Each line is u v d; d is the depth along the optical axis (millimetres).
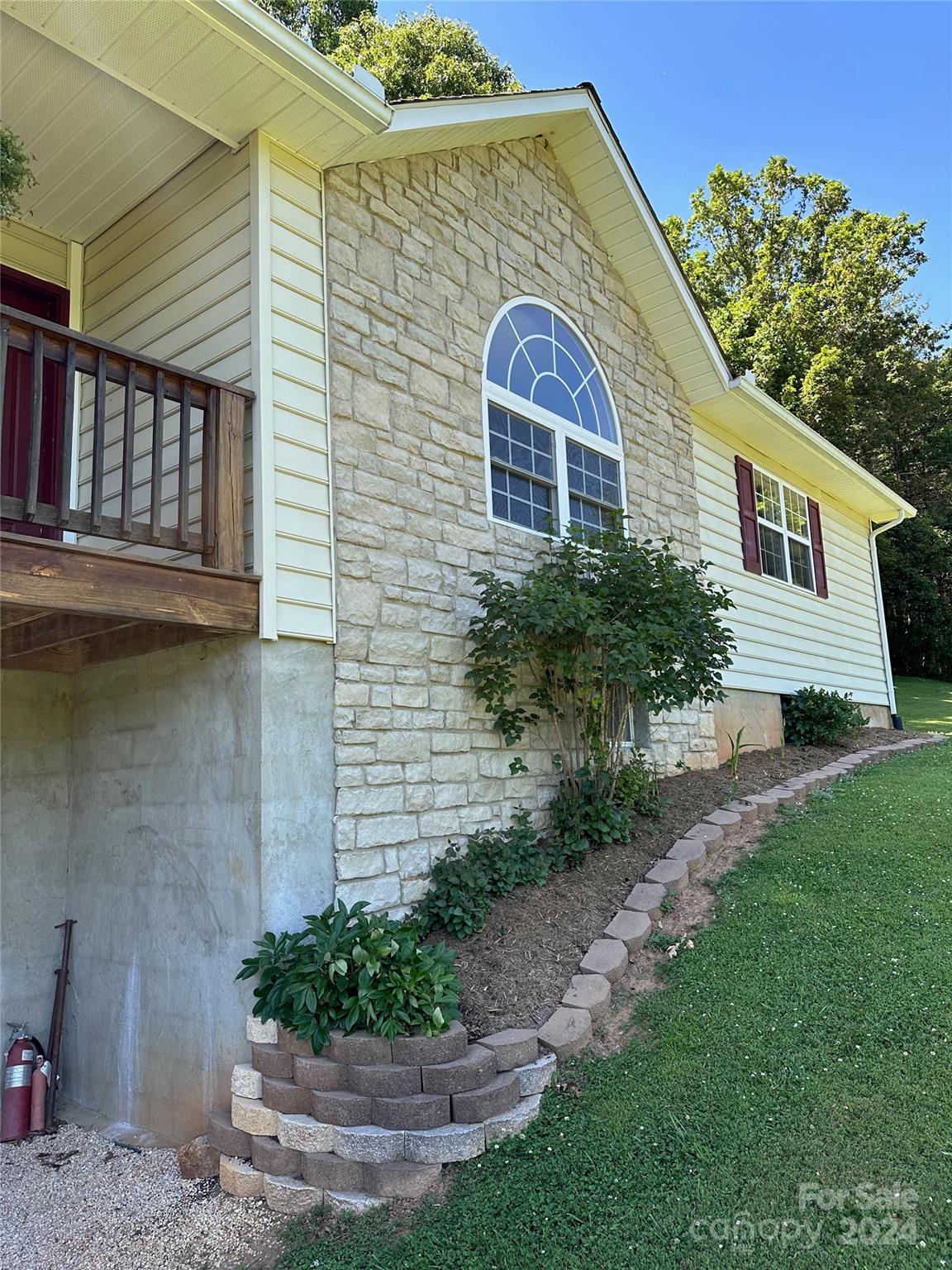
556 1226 2592
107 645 4367
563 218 6891
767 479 10367
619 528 6145
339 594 4207
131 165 4590
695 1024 3572
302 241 4348
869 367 23375
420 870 4453
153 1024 4016
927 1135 2748
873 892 4613
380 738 4320
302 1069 3137
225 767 3840
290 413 4098
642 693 5648
